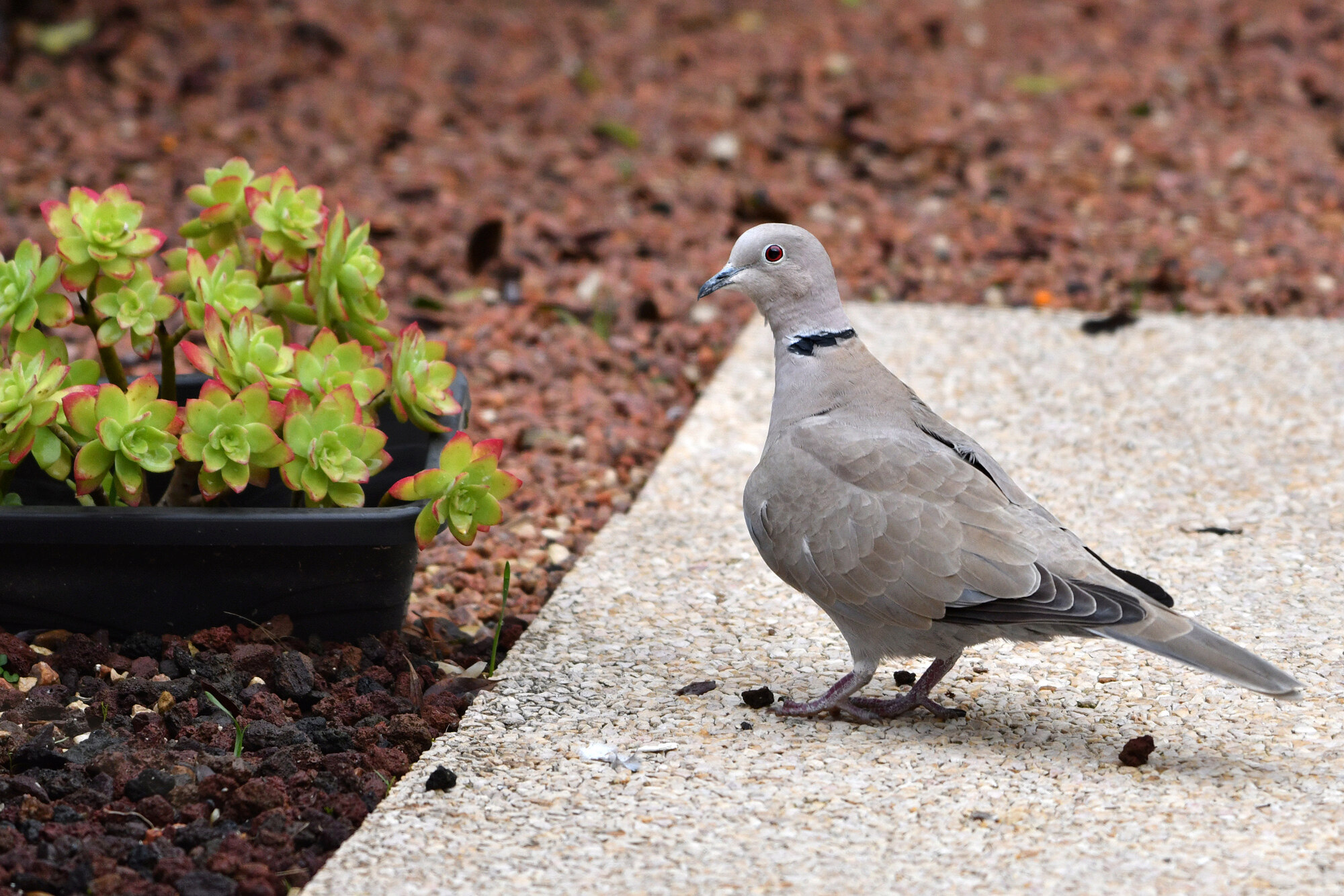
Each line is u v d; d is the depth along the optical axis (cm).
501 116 1703
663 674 721
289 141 1588
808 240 707
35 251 714
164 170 1485
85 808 586
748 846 562
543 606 801
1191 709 678
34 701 664
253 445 682
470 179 1513
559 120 1692
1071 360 1135
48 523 677
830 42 1961
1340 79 1772
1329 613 764
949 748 646
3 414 677
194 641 717
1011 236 1384
